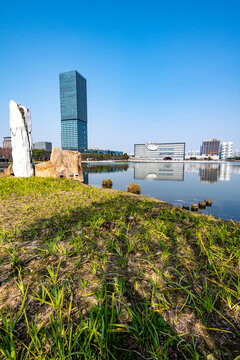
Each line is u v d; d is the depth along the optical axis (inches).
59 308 60.3
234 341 51.3
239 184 619.8
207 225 146.9
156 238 120.4
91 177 879.1
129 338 52.2
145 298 65.7
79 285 73.2
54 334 46.5
